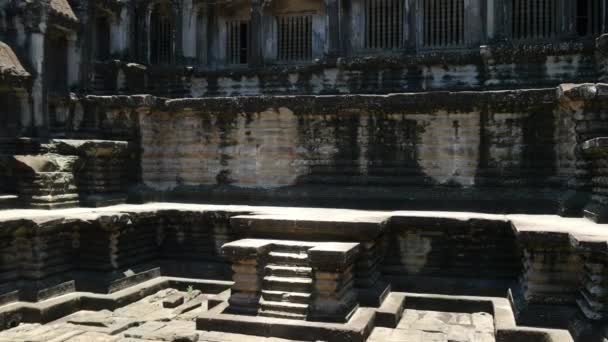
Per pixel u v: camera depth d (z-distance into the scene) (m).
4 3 17.28
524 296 11.02
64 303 12.83
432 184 15.90
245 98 17.34
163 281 15.17
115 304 13.23
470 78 18.06
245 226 13.23
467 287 13.19
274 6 20.98
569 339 9.70
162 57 21.97
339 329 10.45
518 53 17.19
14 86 16.66
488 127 15.43
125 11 20.72
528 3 18.23
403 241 13.80
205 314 11.48
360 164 16.56
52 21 17.55
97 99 18.09
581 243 9.20
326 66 19.44
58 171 15.91
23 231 12.79
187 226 15.98
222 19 21.80
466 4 18.72
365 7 19.98
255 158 17.66
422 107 15.70
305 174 17.12
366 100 16.08
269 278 11.71
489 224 13.04
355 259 11.95
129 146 17.86
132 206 16.83
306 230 12.66
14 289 12.63
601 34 17.08
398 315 11.92
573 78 16.92
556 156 14.94
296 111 16.98
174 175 18.53
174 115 18.41
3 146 16.91
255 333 10.95
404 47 18.97
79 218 13.57
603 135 12.94
